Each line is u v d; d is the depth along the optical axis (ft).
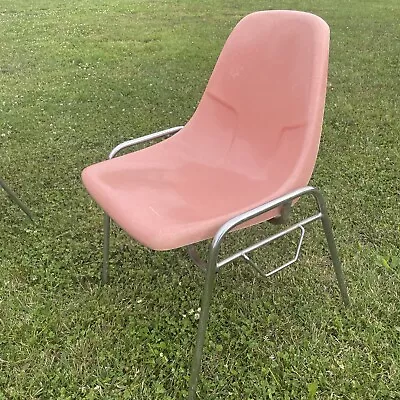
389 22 18.39
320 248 7.59
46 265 7.36
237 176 5.98
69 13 21.09
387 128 10.94
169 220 5.00
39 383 5.69
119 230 7.98
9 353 6.01
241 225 5.01
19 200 8.07
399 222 8.08
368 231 7.93
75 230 8.01
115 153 6.19
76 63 15.31
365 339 6.13
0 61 15.46
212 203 5.58
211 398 5.52
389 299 6.69
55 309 6.62
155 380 5.74
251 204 5.07
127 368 5.86
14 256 7.51
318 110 5.33
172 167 6.12
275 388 5.62
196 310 6.62
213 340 6.19
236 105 6.20
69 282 7.06
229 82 6.24
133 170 5.91
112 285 7.02
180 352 6.04
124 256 7.49
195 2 22.31
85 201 8.71
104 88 13.34
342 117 11.40
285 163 5.57
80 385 5.69
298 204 8.47
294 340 6.17
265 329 6.32
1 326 6.37
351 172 9.36
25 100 12.69
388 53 15.31
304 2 21.34
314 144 5.36
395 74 13.79
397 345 6.07
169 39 17.21
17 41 17.35
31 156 10.07
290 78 5.62
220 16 19.99
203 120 6.48
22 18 20.36
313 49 5.40
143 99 12.62
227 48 6.26
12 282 7.04
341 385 5.62
